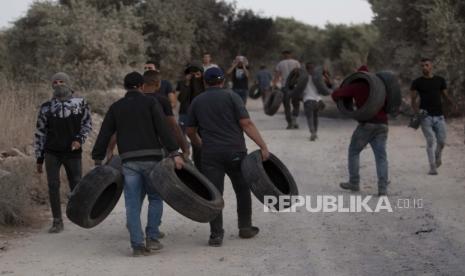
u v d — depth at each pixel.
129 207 7.43
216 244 7.82
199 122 8.01
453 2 19.50
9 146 11.85
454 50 18.81
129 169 7.41
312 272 6.70
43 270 6.91
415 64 20.89
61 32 23.45
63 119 8.47
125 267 6.99
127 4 29.12
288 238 8.12
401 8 21.58
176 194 7.15
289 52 18.67
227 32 38.12
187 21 31.05
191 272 6.78
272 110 18.05
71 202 7.51
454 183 11.11
